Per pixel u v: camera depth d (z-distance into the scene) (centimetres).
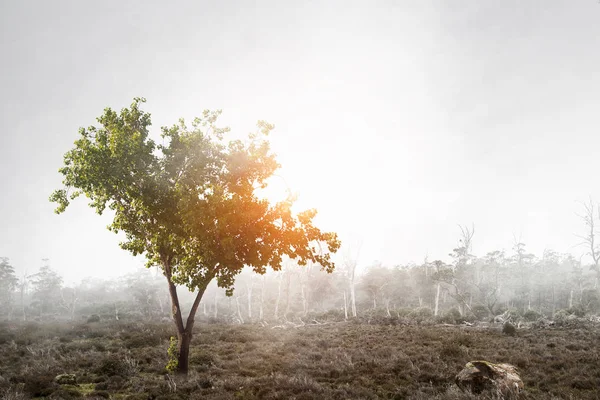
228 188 1400
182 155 1338
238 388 1074
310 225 1270
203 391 1054
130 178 1268
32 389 1141
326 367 1378
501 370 1034
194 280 1283
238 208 1184
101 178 1243
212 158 1402
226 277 1260
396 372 1299
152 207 1279
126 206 1364
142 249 1437
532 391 1047
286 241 1219
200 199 1244
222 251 1173
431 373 1223
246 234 1221
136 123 1371
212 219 1148
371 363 1414
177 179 1364
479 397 900
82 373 1391
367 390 1034
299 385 1045
